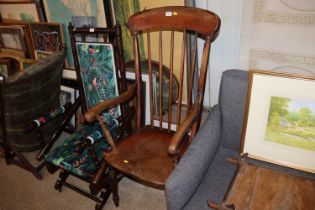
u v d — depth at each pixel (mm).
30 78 1562
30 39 2199
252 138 1217
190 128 1216
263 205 957
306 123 1080
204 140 1146
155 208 1553
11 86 1530
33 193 1724
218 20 1136
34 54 2244
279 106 1112
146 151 1326
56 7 1895
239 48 1354
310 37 1150
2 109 1677
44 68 1605
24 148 1927
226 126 1308
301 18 1132
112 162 1263
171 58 1337
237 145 1320
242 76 1215
